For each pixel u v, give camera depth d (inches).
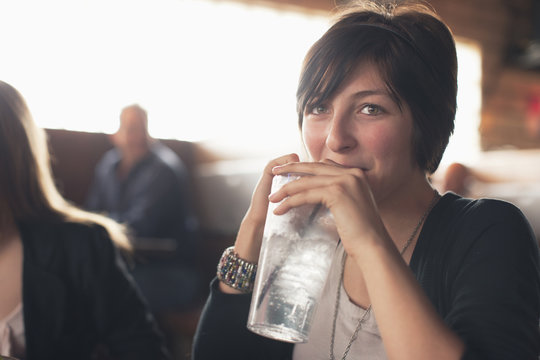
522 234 32.9
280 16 229.8
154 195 139.9
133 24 204.2
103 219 57.2
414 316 25.1
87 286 52.5
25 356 49.2
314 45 34.3
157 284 126.9
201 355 38.9
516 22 281.6
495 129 281.9
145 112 147.7
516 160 147.3
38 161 52.9
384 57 32.0
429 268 34.7
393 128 32.1
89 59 194.5
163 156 149.8
